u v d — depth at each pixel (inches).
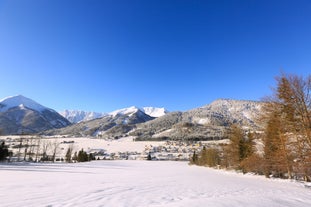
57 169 1381.6
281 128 701.9
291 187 579.5
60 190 408.2
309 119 611.5
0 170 1072.2
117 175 912.3
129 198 330.3
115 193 380.8
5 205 273.3
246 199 329.7
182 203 284.4
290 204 304.3
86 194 363.3
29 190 405.1
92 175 886.4
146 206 269.0
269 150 849.5
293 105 641.0
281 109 675.4
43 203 285.7
